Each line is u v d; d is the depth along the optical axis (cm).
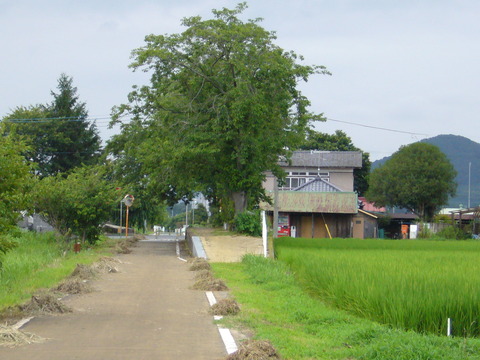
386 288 1100
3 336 858
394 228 6234
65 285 1373
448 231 4575
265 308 1184
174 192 4259
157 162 2994
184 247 3219
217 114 2848
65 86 5550
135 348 830
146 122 3178
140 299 1291
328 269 1432
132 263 2152
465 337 966
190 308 1179
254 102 2761
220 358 780
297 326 1032
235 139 2947
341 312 1131
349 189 6506
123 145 3938
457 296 1016
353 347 845
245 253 2298
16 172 1049
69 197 2494
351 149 7800
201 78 2903
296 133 3123
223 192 3278
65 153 5362
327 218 5159
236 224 3042
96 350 812
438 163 5922
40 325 978
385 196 6056
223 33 2753
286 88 2972
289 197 5159
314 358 787
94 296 1323
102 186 2620
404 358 748
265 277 1605
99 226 2744
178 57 2859
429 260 1770
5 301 1153
